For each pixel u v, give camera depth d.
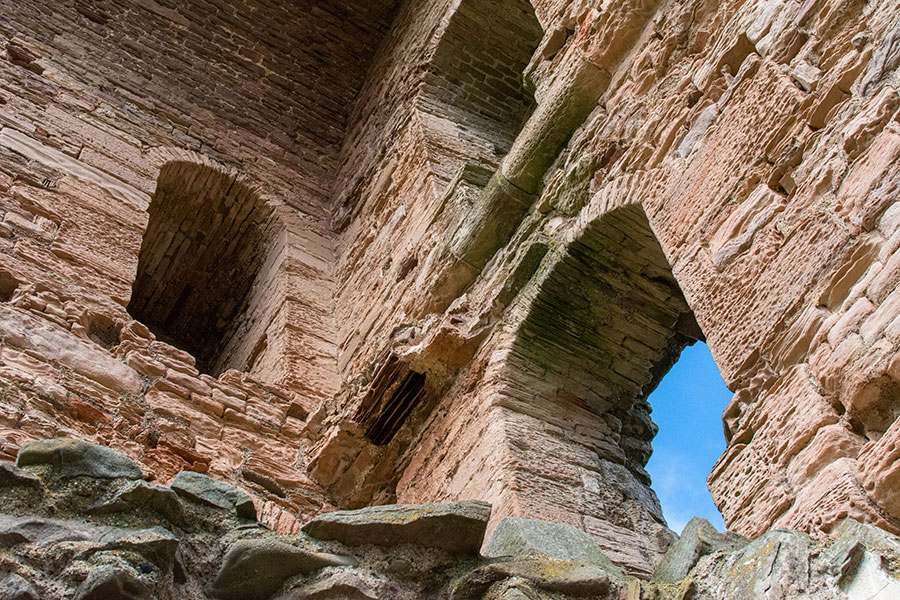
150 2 14.60
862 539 3.22
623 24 7.92
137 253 10.37
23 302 8.48
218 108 13.92
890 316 4.63
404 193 11.43
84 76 12.68
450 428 8.07
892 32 5.45
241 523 3.69
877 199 5.01
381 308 10.30
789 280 5.36
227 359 12.24
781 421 5.00
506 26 12.77
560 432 7.57
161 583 3.20
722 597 3.39
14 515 3.29
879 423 4.57
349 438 8.69
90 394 8.02
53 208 10.05
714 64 6.84
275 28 15.52
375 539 3.71
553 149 8.34
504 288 8.19
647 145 7.22
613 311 8.02
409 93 12.61
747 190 6.00
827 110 5.70
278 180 13.49
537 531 4.15
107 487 3.49
